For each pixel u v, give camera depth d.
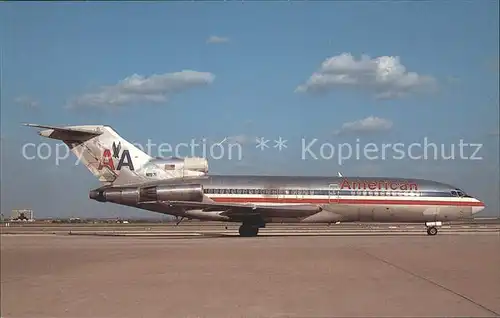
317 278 15.01
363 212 38.97
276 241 29.78
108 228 62.03
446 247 25.00
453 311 10.70
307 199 38.62
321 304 11.48
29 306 11.38
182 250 23.23
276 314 10.59
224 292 12.88
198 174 39.22
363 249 23.86
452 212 39.09
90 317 10.43
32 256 18.98
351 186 39.09
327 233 43.28
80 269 16.61
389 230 51.31
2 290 13.13
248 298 12.12
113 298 12.23
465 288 13.36
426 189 39.28
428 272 16.22
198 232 47.66
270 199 38.47
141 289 13.25
